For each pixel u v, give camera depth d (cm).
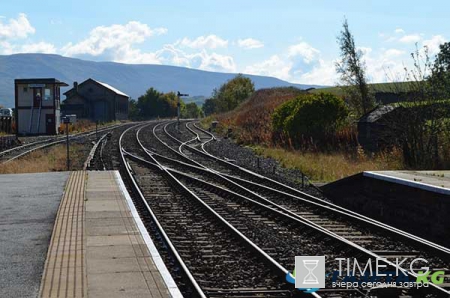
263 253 1059
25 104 6009
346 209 1728
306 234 1327
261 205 1667
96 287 788
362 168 2503
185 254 1127
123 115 10475
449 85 2666
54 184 1992
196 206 1703
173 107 12850
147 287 789
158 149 3984
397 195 1606
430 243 1180
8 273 863
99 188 1867
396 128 2655
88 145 4172
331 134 3678
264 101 7619
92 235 1129
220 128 6034
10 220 1319
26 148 3894
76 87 9544
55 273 860
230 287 908
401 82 2759
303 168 2712
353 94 4616
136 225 1230
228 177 2430
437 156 2517
